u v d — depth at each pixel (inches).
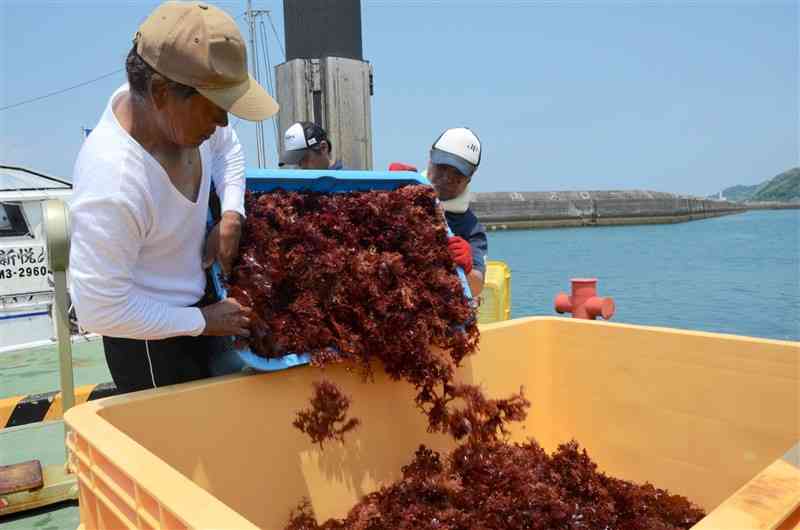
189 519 38.2
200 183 73.5
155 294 71.2
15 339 262.2
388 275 84.0
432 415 90.4
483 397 93.0
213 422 71.6
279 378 77.2
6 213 257.1
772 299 441.4
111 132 63.8
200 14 59.5
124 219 61.7
